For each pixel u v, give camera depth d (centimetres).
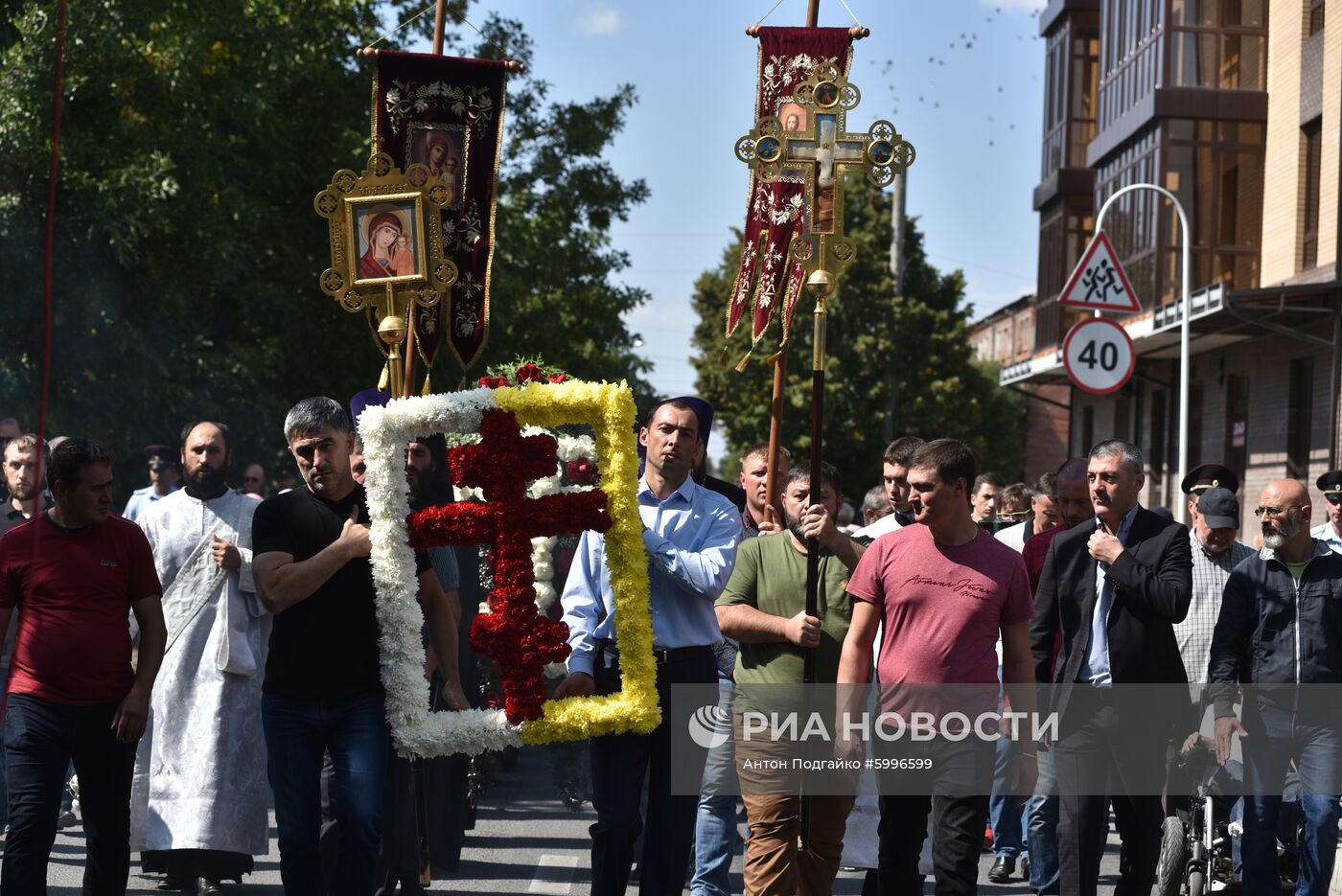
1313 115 2233
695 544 659
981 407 4581
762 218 714
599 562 657
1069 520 819
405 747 596
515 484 611
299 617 595
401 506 600
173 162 1839
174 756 783
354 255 652
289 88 2180
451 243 759
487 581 922
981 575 620
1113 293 1285
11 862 609
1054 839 769
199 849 772
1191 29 2520
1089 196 3381
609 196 2959
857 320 4297
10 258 1714
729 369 4362
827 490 710
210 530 804
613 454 621
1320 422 2128
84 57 1734
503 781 1262
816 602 643
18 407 1739
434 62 751
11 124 1702
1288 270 2292
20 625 628
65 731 619
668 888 634
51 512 643
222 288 2058
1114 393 3175
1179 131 2511
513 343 2638
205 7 1894
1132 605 679
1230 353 2502
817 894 655
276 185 2180
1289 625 728
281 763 592
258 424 2003
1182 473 1711
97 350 1822
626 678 618
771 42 719
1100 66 2927
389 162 652
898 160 674
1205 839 784
